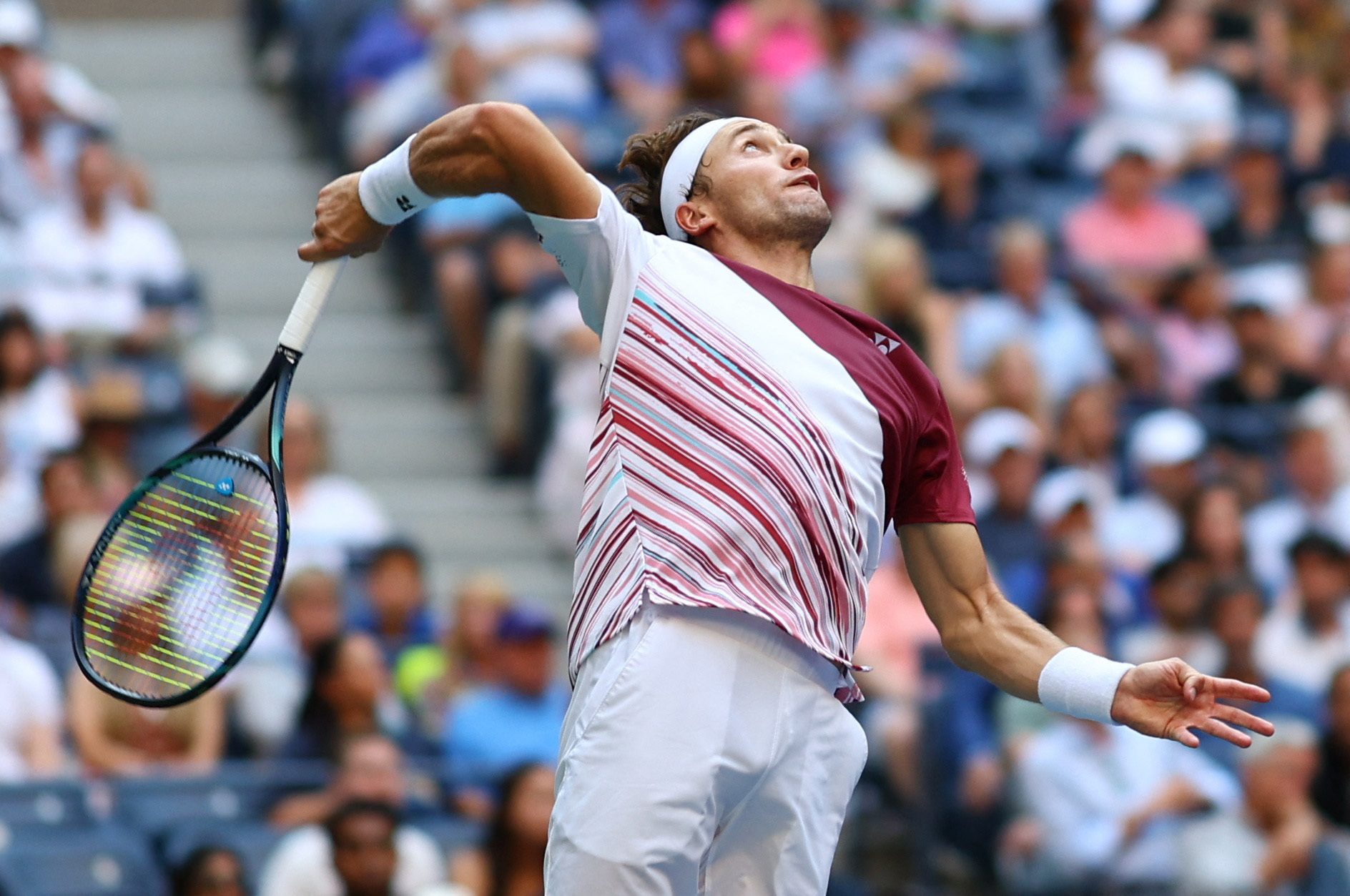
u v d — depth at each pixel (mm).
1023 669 10875
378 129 35812
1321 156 39344
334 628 23141
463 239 33969
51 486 24312
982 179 35906
